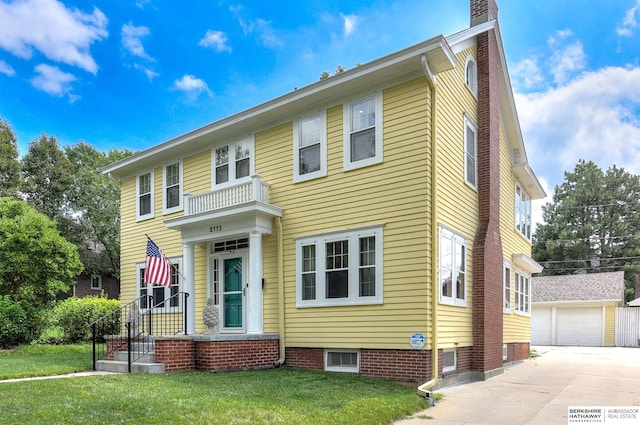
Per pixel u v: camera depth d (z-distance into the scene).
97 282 35.03
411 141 9.48
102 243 33.84
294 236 11.09
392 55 9.35
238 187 11.74
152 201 15.11
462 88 11.54
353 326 9.78
